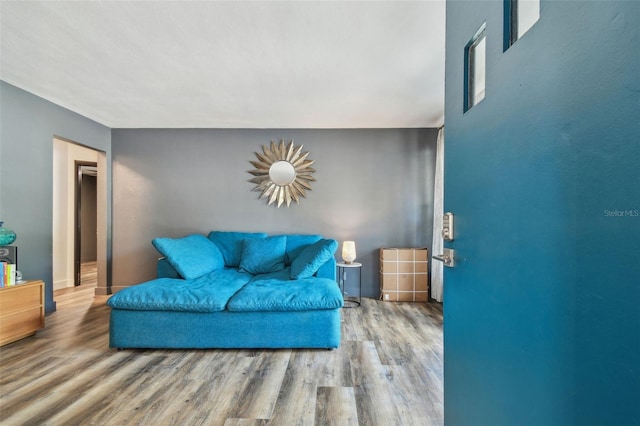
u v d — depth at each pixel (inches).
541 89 26.7
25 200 115.9
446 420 49.4
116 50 87.2
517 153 30.4
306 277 116.3
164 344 91.0
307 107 131.3
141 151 161.9
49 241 126.1
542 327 26.6
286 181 160.1
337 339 91.7
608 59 19.9
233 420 60.5
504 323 32.8
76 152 181.6
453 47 46.8
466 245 42.5
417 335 104.7
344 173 160.2
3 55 90.3
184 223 161.8
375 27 76.5
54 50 87.4
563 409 23.9
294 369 80.8
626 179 18.6
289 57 90.5
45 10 70.6
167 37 80.8
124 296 91.4
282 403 65.8
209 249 136.6
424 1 67.7
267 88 112.3
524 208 29.3
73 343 97.3
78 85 110.6
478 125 38.8
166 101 125.4
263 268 135.4
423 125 155.4
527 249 28.8
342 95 118.3
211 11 70.8
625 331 18.6
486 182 36.8
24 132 115.1
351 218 160.1
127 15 72.3
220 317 91.8
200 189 161.9
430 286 157.3
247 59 91.7
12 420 60.1
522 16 30.8
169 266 120.8
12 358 86.7
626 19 18.6
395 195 159.3
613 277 19.5
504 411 32.6
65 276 177.0
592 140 21.2
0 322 93.4
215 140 161.6
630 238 18.3
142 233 161.5
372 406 64.9
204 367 82.0
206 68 97.3
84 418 60.8
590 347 21.3
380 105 128.6
